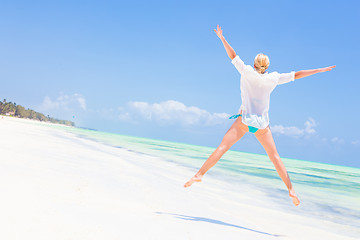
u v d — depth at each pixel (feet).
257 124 10.91
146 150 55.06
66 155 23.95
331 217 15.89
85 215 9.04
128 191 14.21
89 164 21.09
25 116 406.82
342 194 26.66
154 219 10.02
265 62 11.41
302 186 29.76
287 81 11.28
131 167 23.70
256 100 11.09
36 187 11.34
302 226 13.01
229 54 11.48
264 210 15.46
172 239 8.17
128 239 7.58
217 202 15.66
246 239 9.42
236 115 11.37
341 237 11.91
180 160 40.57
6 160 16.17
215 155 11.16
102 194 12.44
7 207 8.43
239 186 23.29
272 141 11.25
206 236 9.01
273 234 10.86
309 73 11.06
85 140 55.01
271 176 34.71
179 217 10.95
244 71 11.19
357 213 17.75
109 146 48.49
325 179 44.34
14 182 11.46
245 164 54.24
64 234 7.19
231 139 11.32
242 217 13.06
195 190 18.30
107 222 8.73
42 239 6.67
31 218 7.90
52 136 48.44
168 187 17.53
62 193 11.26
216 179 25.81
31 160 17.84
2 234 6.60
